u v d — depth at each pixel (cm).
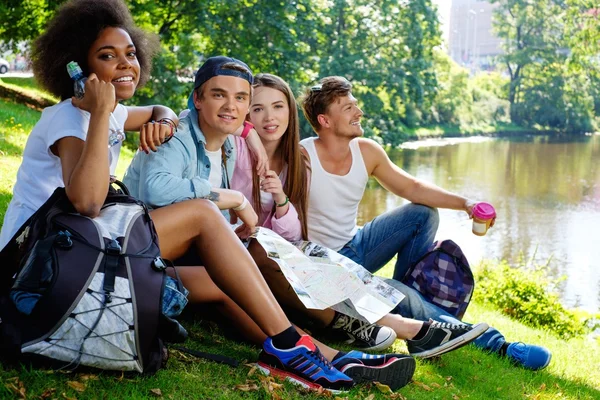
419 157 3506
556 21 5900
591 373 515
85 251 264
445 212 2273
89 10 304
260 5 2036
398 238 434
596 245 2019
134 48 311
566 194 2766
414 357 355
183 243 310
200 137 347
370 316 357
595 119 5856
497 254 1864
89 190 271
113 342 264
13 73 3206
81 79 290
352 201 440
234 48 2059
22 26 1820
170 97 2000
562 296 1520
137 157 354
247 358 339
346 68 3005
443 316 407
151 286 271
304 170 418
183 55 2048
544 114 5641
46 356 262
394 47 3250
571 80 5716
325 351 330
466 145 4322
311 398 306
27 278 259
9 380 266
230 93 341
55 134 286
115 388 277
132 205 291
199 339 353
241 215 346
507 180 2994
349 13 3177
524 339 610
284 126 398
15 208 297
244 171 385
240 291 309
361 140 445
